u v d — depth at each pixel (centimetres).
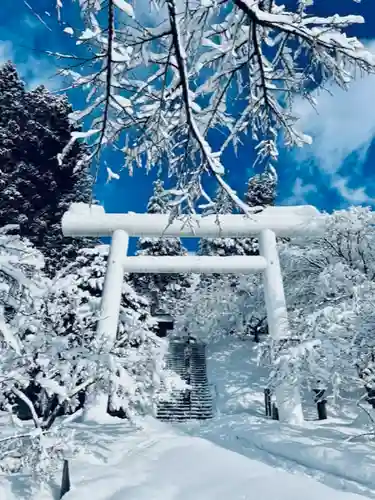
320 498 556
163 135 379
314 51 349
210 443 877
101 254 1859
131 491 622
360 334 1009
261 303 1981
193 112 349
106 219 1516
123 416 1299
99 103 337
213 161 360
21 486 634
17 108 2552
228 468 696
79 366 762
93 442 886
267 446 920
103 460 784
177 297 3050
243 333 2408
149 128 377
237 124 417
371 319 992
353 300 1066
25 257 602
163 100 354
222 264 1460
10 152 2433
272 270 1452
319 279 1241
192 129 351
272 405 1360
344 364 1001
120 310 1628
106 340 867
